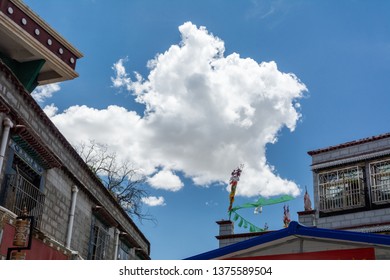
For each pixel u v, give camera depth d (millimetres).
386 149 20047
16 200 12617
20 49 15742
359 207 20125
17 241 11484
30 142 12984
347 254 8375
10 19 14445
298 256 8797
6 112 12062
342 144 21281
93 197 18188
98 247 18875
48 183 14648
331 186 21109
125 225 23203
